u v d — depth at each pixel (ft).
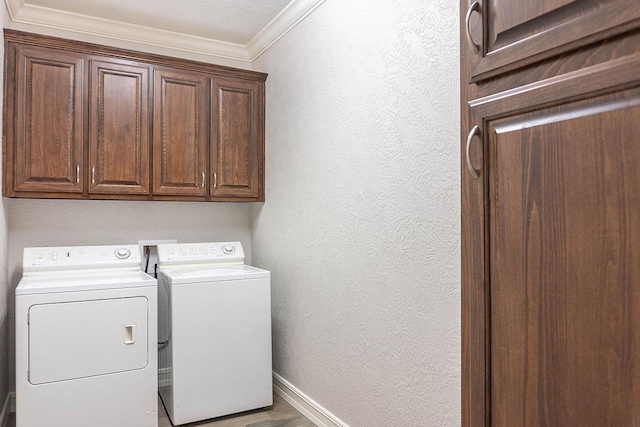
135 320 7.54
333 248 7.52
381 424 6.33
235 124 9.86
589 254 2.80
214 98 9.60
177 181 9.18
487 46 3.54
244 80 9.98
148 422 7.62
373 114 6.50
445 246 5.23
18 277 8.73
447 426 5.20
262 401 8.64
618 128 2.63
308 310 8.34
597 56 2.75
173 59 9.12
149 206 10.03
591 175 2.78
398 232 6.00
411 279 5.77
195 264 9.49
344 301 7.22
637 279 2.55
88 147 8.34
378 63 6.40
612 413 2.67
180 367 7.89
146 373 7.61
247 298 8.55
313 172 8.14
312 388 8.21
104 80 8.48
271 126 9.96
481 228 3.59
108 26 9.44
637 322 2.55
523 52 3.18
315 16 8.09
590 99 2.78
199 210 10.61
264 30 9.82
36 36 7.85
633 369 2.56
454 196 5.10
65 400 6.97
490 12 3.50
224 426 8.01
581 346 2.85
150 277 8.13
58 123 8.09
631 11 2.51
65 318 7.01
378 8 6.40
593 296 2.78
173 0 8.50
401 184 5.95
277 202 9.66
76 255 8.42
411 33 5.75
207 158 9.53
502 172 3.42
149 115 8.91
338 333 7.38
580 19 2.79
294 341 8.89
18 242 8.74
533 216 3.17
